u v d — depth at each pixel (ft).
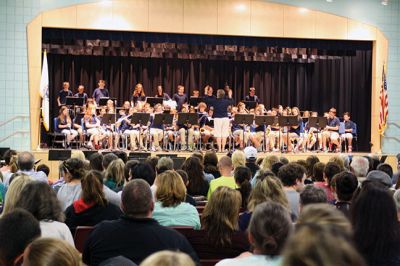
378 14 63.41
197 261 13.98
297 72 73.41
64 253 7.46
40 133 59.72
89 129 58.54
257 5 61.26
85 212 17.78
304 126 63.93
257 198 17.48
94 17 58.65
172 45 65.16
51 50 64.80
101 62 69.92
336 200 21.02
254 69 73.41
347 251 5.53
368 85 66.18
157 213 18.15
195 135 59.62
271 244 10.22
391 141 63.93
